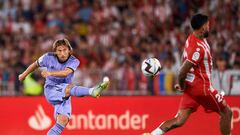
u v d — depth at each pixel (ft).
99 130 113.39
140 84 133.08
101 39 165.37
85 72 138.10
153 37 164.14
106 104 113.60
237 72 125.70
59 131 88.94
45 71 88.63
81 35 169.07
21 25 172.55
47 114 113.50
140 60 154.10
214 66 128.47
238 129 112.57
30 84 133.90
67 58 90.33
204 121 113.29
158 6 176.45
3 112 113.91
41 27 172.76
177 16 174.40
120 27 171.01
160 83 131.44
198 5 176.35
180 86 87.61
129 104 113.70
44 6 177.58
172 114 113.60
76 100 113.60
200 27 86.28
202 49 85.92
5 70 137.49
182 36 164.25
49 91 90.22
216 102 88.38
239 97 113.09
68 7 177.47
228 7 174.81
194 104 88.94
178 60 151.12
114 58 155.63
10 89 135.13
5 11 176.35
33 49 160.86
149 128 113.50
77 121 113.29
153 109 113.80
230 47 157.17
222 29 168.04
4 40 165.17
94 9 176.96
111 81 135.03
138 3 177.78
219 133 113.19
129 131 113.50
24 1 177.78
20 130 113.80
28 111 114.01
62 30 170.50
